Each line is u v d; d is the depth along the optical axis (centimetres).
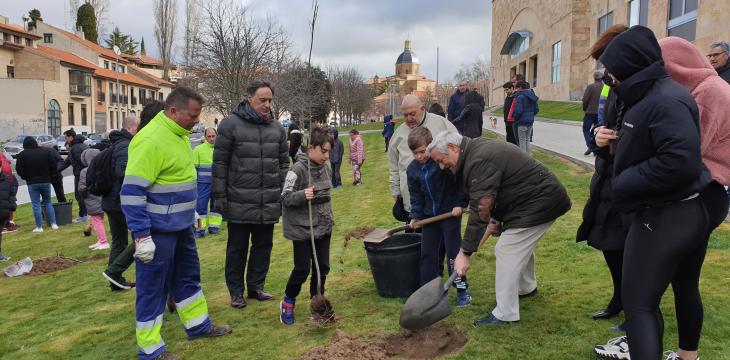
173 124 407
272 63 2164
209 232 955
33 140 1091
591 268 530
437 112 897
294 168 456
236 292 524
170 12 6091
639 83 262
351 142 1446
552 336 387
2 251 941
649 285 269
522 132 1028
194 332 445
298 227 454
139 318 406
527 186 393
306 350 405
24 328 531
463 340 400
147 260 390
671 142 246
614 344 352
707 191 277
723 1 2094
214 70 1962
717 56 591
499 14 6731
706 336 364
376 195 1195
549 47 4684
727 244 550
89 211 892
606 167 365
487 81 7988
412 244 502
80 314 561
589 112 1046
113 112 5919
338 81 6069
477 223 385
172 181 407
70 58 5272
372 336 420
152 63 8162
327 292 545
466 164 395
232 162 514
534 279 471
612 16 3394
